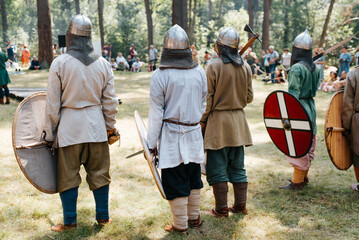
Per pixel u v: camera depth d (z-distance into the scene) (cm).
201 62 2588
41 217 378
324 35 2680
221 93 370
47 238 335
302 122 407
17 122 334
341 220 380
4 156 566
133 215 389
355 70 430
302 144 414
